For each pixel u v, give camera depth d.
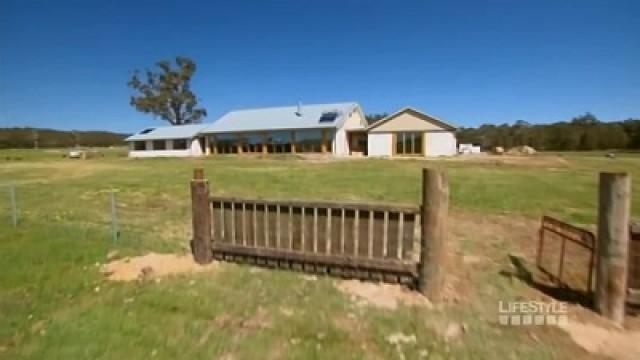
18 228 8.04
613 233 3.97
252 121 40.72
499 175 18.30
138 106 56.94
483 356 3.47
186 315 4.29
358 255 5.03
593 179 16.67
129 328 4.04
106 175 21.41
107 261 5.97
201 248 5.77
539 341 3.69
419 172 20.09
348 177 18.08
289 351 3.60
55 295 4.91
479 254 6.15
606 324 3.95
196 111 60.62
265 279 5.14
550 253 6.19
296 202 5.27
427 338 3.75
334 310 4.29
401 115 33.94
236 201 5.64
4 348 3.77
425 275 4.53
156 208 10.79
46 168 27.84
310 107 41.22
